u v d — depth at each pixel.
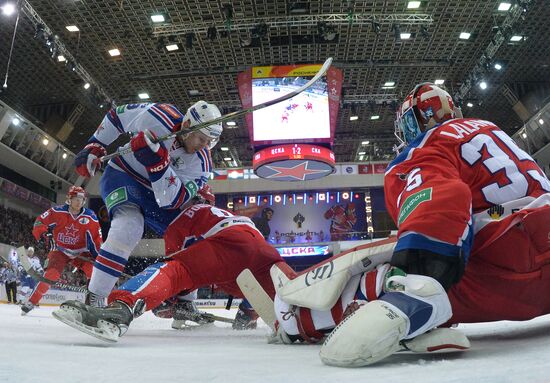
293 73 14.27
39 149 21.73
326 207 26.06
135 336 2.89
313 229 25.86
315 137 13.99
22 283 11.64
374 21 15.41
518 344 1.45
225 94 20.47
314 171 14.61
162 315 3.81
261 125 14.10
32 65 18.06
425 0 14.90
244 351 1.72
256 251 2.85
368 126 24.30
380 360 1.12
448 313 1.24
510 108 22.48
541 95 20.27
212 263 2.72
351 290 1.71
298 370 1.09
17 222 22.12
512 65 19.08
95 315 1.99
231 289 3.04
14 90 19.80
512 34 15.84
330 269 1.69
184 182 3.00
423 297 1.19
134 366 1.23
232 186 26.06
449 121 1.62
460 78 19.59
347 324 1.15
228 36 16.45
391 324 1.12
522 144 22.70
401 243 1.30
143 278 2.34
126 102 20.66
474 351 1.31
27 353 1.49
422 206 1.31
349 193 26.17
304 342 2.03
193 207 3.00
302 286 1.75
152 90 20.00
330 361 1.12
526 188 1.50
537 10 15.82
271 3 14.98
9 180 22.44
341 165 26.17
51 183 24.23
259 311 2.15
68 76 18.88
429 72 19.11
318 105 14.13
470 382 0.84
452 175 1.41
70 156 23.73
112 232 3.05
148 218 3.19
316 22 15.59
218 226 2.85
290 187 26.00
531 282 1.47
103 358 1.43
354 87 19.84
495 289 1.51
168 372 1.11
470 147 1.52
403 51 17.69
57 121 21.23
